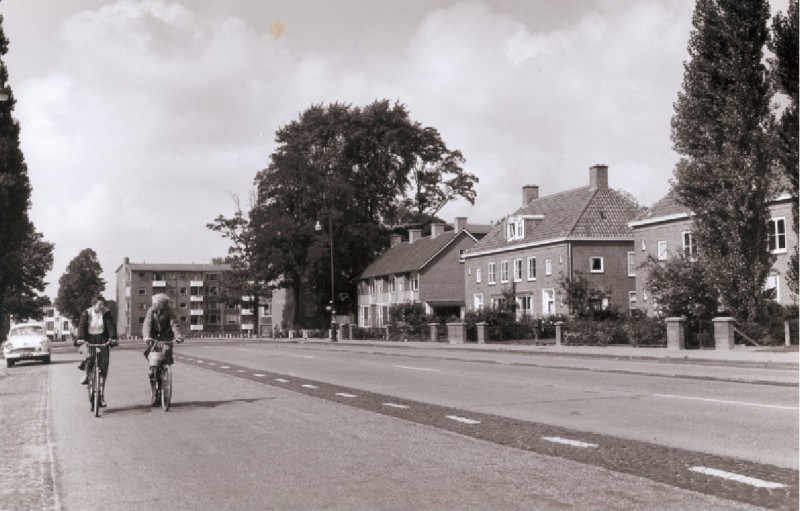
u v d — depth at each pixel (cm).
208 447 908
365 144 7250
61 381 2080
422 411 1184
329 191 7012
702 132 2980
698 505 589
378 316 7950
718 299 2948
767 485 642
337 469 760
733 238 2891
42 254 8469
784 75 2744
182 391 1602
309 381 1789
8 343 3055
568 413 1128
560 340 3516
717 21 2889
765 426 958
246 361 2739
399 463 782
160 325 1312
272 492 670
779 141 2762
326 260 7194
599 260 5272
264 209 7344
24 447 956
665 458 768
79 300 13825
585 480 684
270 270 7412
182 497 663
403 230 8338
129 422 1154
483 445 873
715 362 2164
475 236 7375
